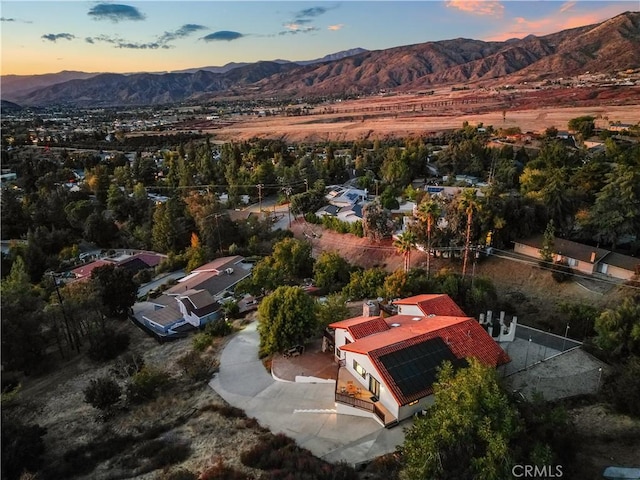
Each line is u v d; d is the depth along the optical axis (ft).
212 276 215.92
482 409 73.87
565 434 77.00
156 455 95.55
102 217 304.30
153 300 203.31
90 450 102.01
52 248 286.66
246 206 369.30
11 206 309.42
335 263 199.52
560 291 176.14
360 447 92.58
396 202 302.04
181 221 288.10
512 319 149.69
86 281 185.88
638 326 117.91
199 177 419.13
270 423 104.83
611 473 75.25
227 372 130.41
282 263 208.23
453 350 110.52
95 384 119.34
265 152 481.87
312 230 290.97
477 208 192.44
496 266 198.90
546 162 317.01
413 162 394.52
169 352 153.07
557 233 210.59
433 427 74.33
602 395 103.81
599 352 125.08
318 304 147.33
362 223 258.98
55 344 173.88
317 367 127.34
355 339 120.16
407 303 143.64
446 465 68.54
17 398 134.72
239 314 176.45
